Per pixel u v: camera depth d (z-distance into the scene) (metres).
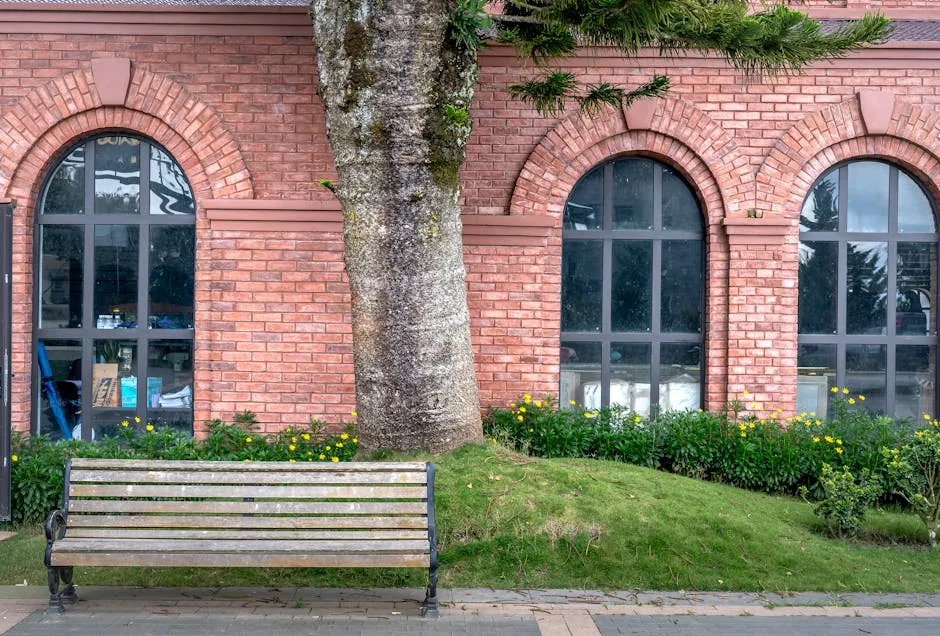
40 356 8.03
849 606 4.87
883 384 8.40
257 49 7.82
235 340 7.84
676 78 8.03
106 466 4.80
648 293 8.45
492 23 6.18
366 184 6.03
